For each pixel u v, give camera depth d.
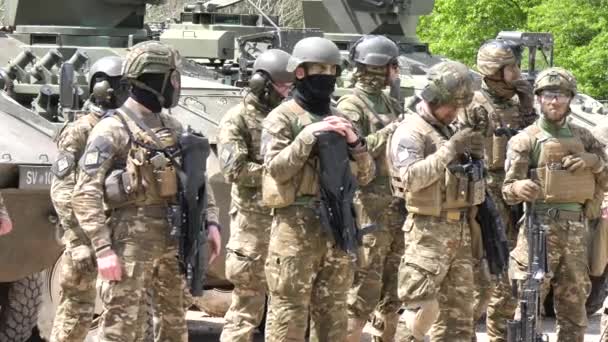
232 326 30.53
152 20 114.62
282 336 26.17
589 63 89.31
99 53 41.62
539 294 29.09
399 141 27.52
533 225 29.47
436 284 27.25
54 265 34.25
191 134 24.67
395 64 31.72
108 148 24.38
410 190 27.22
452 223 27.34
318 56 26.20
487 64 33.44
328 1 53.16
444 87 27.17
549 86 29.77
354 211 26.05
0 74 36.19
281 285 26.16
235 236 30.50
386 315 31.59
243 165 30.19
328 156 25.53
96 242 24.22
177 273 24.91
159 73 24.70
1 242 31.97
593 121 46.66
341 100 31.80
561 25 91.69
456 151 26.83
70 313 29.23
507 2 99.00
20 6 43.56
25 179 32.22
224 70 44.28
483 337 39.22
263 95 30.69
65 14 43.94
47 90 35.59
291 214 26.06
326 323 26.41
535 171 29.91
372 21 53.28
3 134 32.88
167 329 25.06
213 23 47.12
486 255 27.73
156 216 24.48
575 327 30.30
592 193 30.05
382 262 31.00
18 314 33.78
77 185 24.42
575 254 30.05
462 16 100.44
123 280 24.25
